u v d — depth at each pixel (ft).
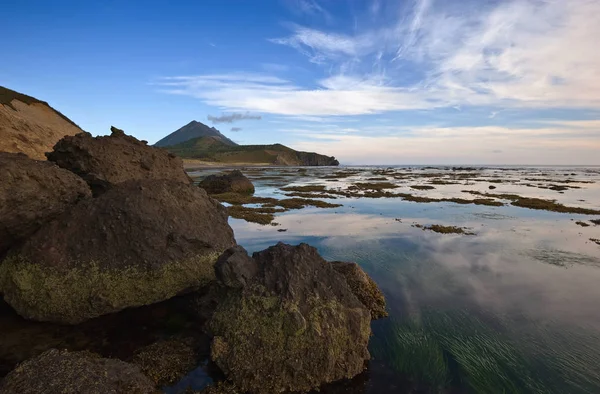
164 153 60.23
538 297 42.11
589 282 47.11
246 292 28.71
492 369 27.81
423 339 32.04
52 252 30.94
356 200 131.13
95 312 30.89
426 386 25.54
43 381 18.72
